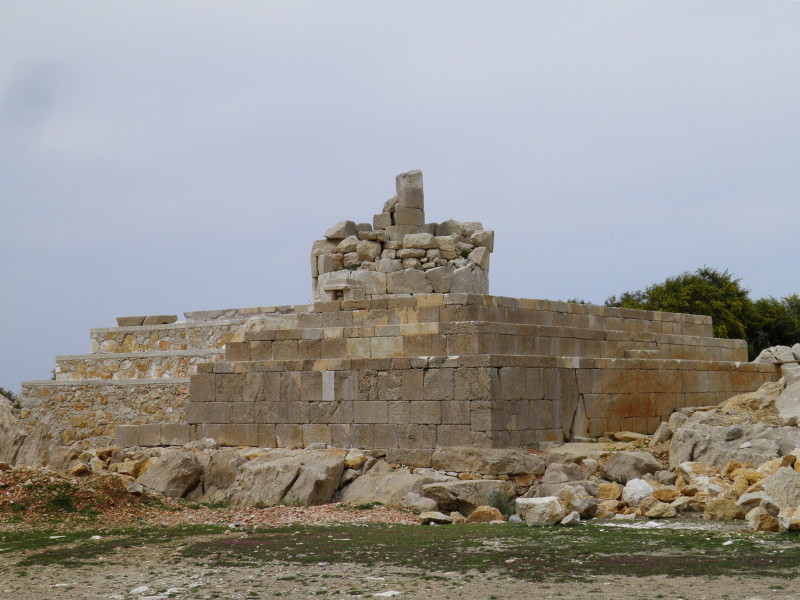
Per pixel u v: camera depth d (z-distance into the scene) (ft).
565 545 47.16
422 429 74.74
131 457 82.89
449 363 74.18
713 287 199.21
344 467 72.69
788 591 36.17
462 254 100.27
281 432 81.46
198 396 86.12
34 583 41.63
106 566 45.21
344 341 80.94
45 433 83.61
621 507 60.54
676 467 67.26
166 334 108.47
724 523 52.85
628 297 213.46
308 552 47.32
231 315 108.78
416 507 64.75
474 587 38.45
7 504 62.18
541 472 70.03
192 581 41.19
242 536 53.72
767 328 203.82
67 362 108.17
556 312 88.84
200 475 73.31
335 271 100.83
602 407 83.71
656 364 90.27
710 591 36.52
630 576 39.58
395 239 100.68
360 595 37.65
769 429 72.84
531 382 76.48
